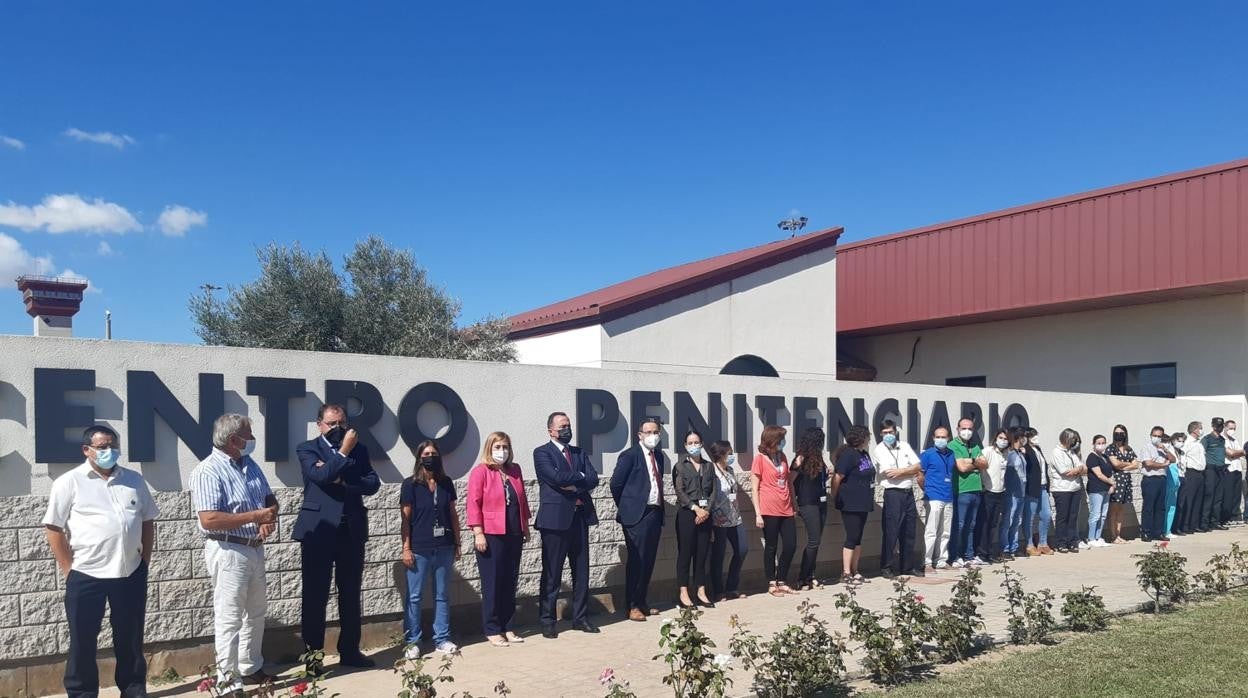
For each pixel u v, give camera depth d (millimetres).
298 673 6746
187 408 6781
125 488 5895
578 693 6152
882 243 19922
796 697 5848
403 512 7219
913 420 11820
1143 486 14273
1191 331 16516
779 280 16156
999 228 17719
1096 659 6703
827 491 10438
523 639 7766
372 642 7539
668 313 14930
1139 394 17297
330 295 18016
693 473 9031
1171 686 5961
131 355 6586
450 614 7996
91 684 5781
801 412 10695
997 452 11938
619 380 9195
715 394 9945
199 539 6758
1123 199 15930
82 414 6359
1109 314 17609
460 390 8148
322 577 6762
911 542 10891
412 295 18703
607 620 8594
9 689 6066
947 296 18547
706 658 5309
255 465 6387
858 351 22266
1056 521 13164
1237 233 14469
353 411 7582
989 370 19453
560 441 8062
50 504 5742
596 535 8930
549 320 15664
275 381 7145
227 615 6031
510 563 7691
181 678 6625
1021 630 7469
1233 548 9953
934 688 6059
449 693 6176
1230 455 15445
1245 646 6996
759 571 10195
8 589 6074
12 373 6156
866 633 6410
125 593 5844
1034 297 17047
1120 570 11172
